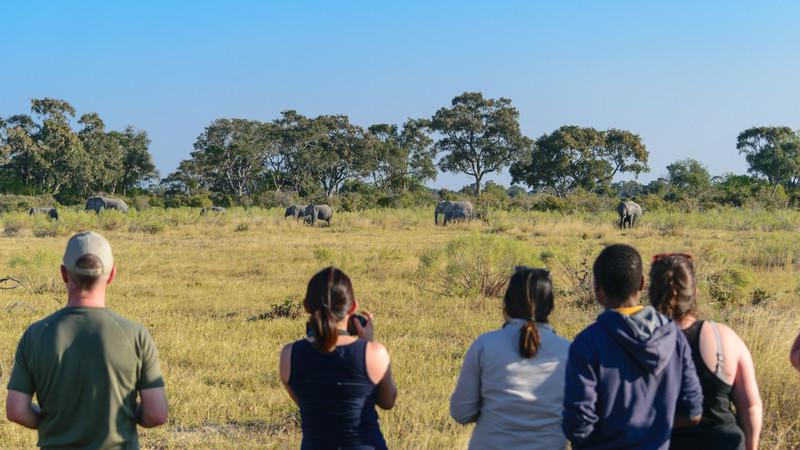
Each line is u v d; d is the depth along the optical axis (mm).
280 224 40062
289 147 99625
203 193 91438
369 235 32375
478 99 95938
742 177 86438
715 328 3574
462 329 10758
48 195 78125
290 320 11430
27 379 3408
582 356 3266
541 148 87812
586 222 38562
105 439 3367
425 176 102500
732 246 23453
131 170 102000
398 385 7734
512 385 3559
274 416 6969
